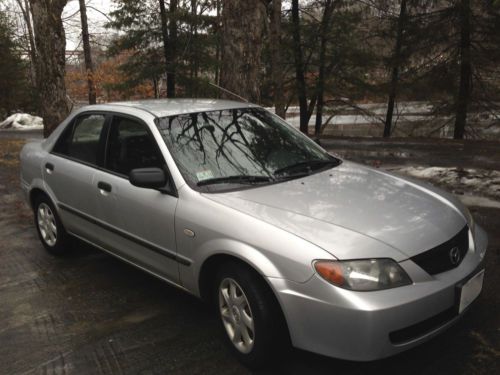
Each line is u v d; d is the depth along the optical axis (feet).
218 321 11.75
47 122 37.99
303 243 9.06
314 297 8.73
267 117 14.46
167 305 13.05
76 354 10.97
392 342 8.72
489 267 14.02
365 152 39.91
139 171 11.26
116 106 14.33
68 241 16.57
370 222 9.68
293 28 73.72
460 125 66.39
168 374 10.03
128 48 77.56
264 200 10.61
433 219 10.16
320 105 82.07
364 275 8.66
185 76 77.05
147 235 12.23
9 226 20.92
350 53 74.08
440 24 64.08
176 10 70.49
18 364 10.73
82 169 14.52
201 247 10.56
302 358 10.25
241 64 24.52
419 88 69.00
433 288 8.98
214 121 13.32
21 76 115.96
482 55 63.57
